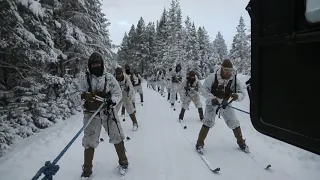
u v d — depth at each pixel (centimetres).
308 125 124
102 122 438
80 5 1336
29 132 825
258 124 153
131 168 483
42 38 898
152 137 698
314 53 120
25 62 933
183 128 806
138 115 1058
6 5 710
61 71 1238
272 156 539
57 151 580
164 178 440
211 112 555
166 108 1266
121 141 461
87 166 436
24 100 890
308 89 123
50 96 1135
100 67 432
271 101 144
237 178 437
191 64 4772
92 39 1437
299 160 514
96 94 431
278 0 135
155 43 6341
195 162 511
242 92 553
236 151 573
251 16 154
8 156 585
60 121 1034
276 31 137
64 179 436
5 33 784
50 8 1105
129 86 773
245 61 3744
